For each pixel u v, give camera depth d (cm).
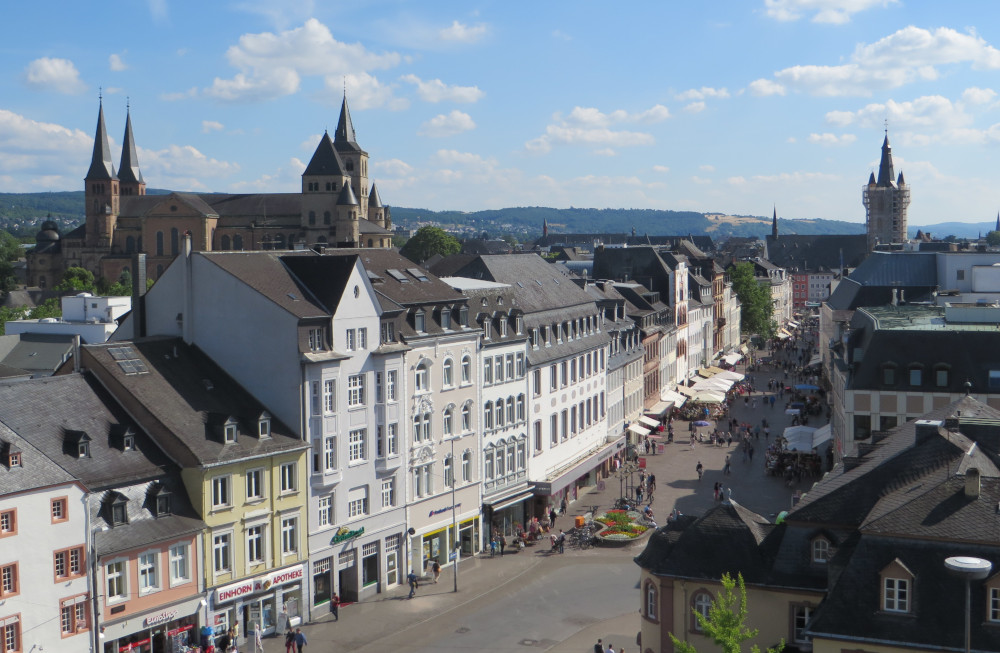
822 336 17162
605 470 10838
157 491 5744
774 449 11350
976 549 3834
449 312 7969
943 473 4359
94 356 6166
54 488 5162
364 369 7019
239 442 6175
